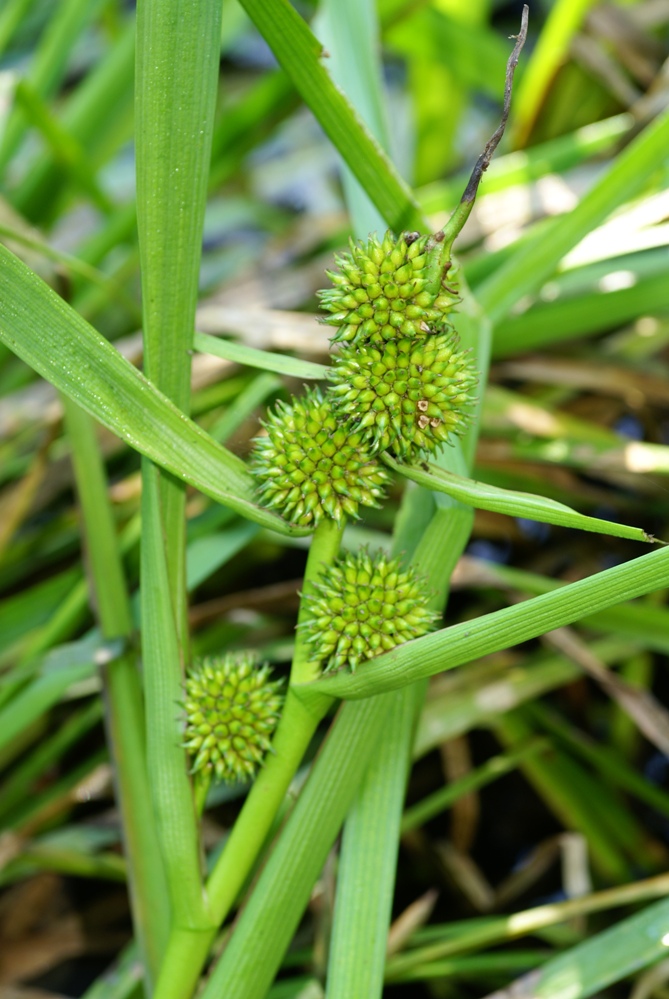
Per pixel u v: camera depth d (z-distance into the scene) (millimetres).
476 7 907
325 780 409
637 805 674
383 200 435
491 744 712
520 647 670
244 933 408
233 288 718
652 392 690
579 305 639
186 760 406
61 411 556
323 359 664
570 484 673
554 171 694
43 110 681
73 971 622
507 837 689
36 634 579
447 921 628
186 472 399
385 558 397
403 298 378
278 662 652
